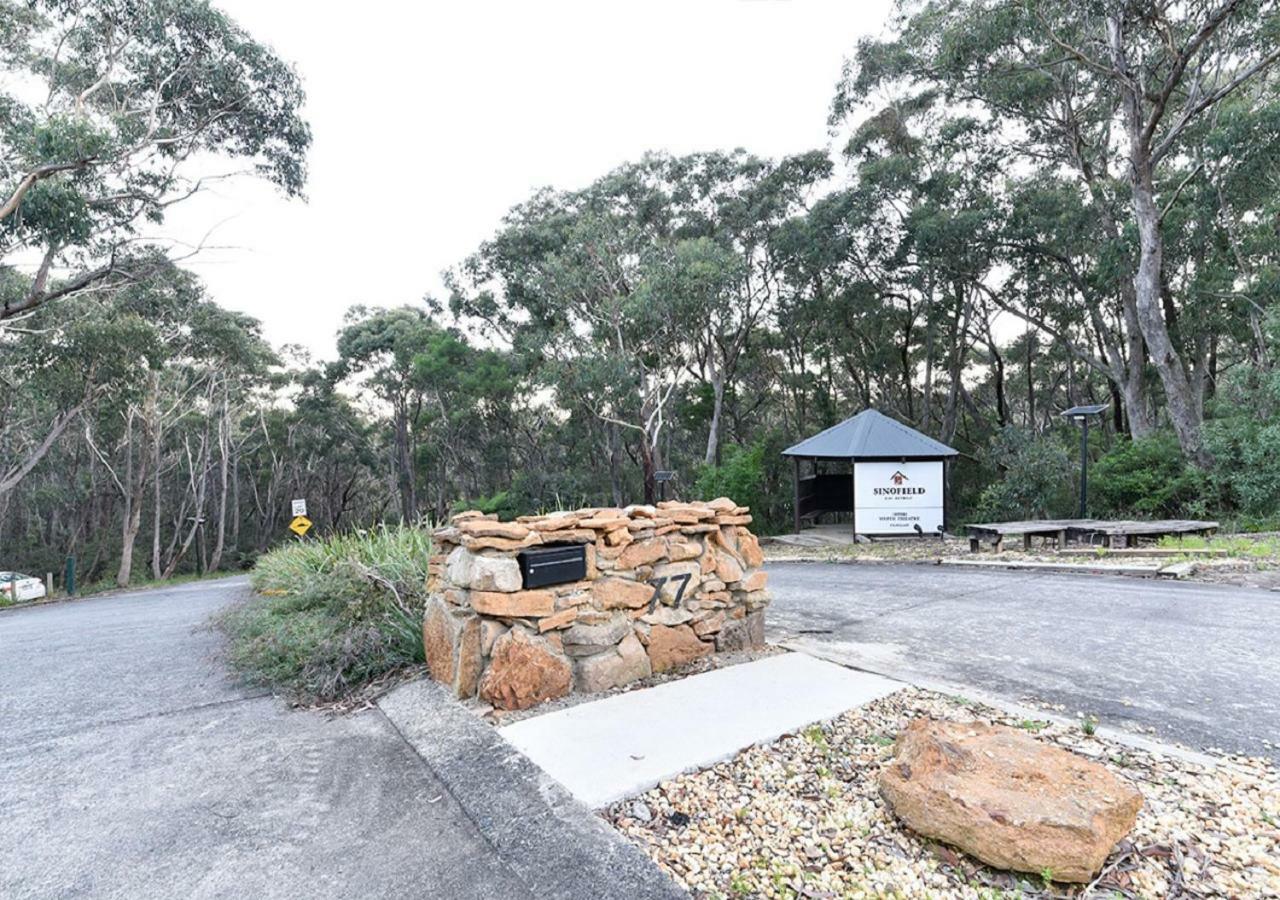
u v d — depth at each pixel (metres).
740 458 18.05
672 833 2.19
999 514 14.63
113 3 13.12
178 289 22.39
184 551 30.30
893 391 28.05
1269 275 15.03
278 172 15.95
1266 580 6.90
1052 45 14.72
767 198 22.36
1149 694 3.49
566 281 20.08
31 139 11.66
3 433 22.91
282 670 4.14
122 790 2.67
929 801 2.10
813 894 1.86
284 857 2.16
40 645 6.01
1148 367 20.20
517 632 3.37
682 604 4.07
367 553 6.34
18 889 2.00
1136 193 14.28
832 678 3.70
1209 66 14.69
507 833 2.23
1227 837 2.07
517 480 27.53
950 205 20.03
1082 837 1.87
